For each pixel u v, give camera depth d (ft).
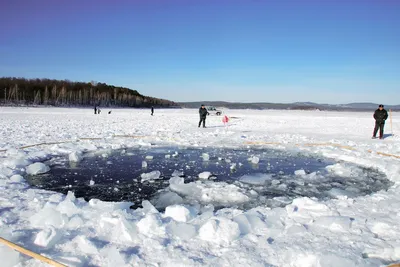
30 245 11.05
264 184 21.61
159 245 11.01
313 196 19.01
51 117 97.86
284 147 37.70
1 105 239.71
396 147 36.27
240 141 42.29
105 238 11.64
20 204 15.58
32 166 23.70
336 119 103.55
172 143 40.81
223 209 15.53
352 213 14.55
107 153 33.04
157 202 17.74
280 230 12.44
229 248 10.89
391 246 11.02
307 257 10.00
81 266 9.72
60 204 14.73
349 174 24.35
